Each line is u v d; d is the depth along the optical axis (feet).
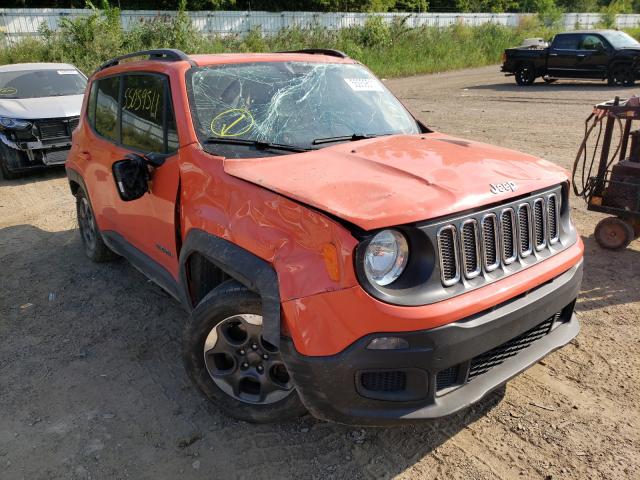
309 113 12.17
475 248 8.51
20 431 10.44
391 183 8.75
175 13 81.30
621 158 18.31
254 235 8.91
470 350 8.17
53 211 24.71
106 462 9.61
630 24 148.77
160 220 12.19
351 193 8.38
